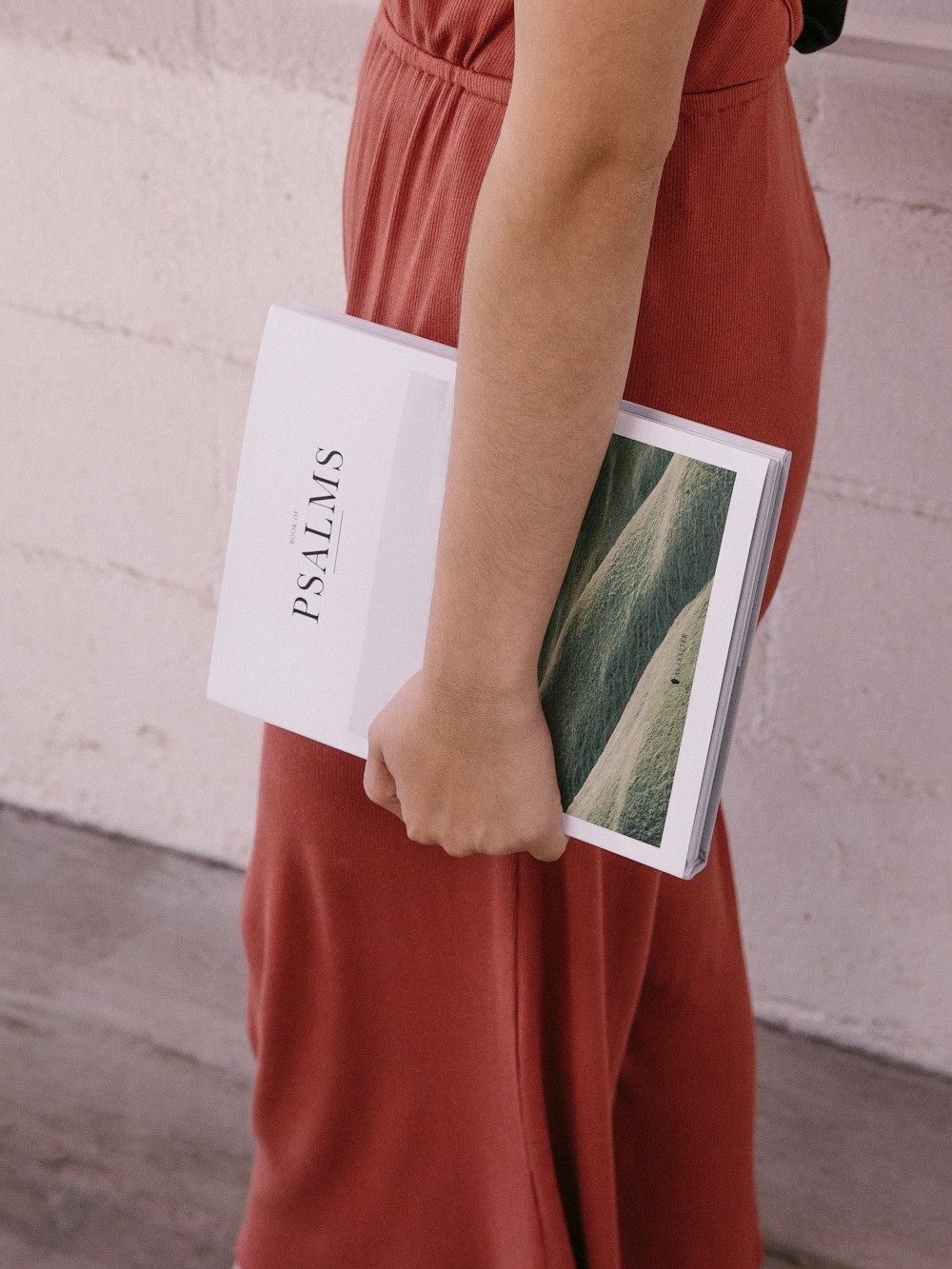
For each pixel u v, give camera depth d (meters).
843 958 1.42
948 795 1.29
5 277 1.38
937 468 1.15
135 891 1.62
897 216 1.06
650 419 0.62
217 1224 1.24
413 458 0.67
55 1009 1.46
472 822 0.67
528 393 0.53
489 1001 0.84
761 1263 1.22
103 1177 1.28
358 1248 1.02
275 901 0.90
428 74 0.65
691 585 0.63
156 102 1.23
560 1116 0.90
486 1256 0.97
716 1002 1.04
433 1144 0.94
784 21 0.62
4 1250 1.22
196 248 1.30
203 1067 1.40
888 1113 1.40
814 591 1.24
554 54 0.47
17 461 1.48
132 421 1.41
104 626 1.55
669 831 0.67
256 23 1.17
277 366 0.69
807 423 0.76
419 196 0.67
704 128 0.62
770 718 1.32
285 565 0.72
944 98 1.01
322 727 0.74
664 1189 1.11
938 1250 1.26
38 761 1.68
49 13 1.22
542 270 0.51
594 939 0.82
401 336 0.66
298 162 1.22
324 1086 0.95
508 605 0.59
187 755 1.60
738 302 0.67
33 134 1.29
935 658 1.23
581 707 0.67
